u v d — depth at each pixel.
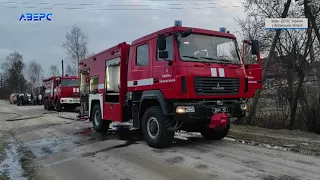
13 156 7.36
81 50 43.75
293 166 5.71
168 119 7.48
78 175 5.62
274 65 13.66
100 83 10.77
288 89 12.73
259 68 9.71
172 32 7.14
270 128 12.16
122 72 9.26
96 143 8.75
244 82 7.85
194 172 5.49
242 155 6.68
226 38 7.95
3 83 93.81
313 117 11.64
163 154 7.02
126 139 9.30
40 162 6.69
